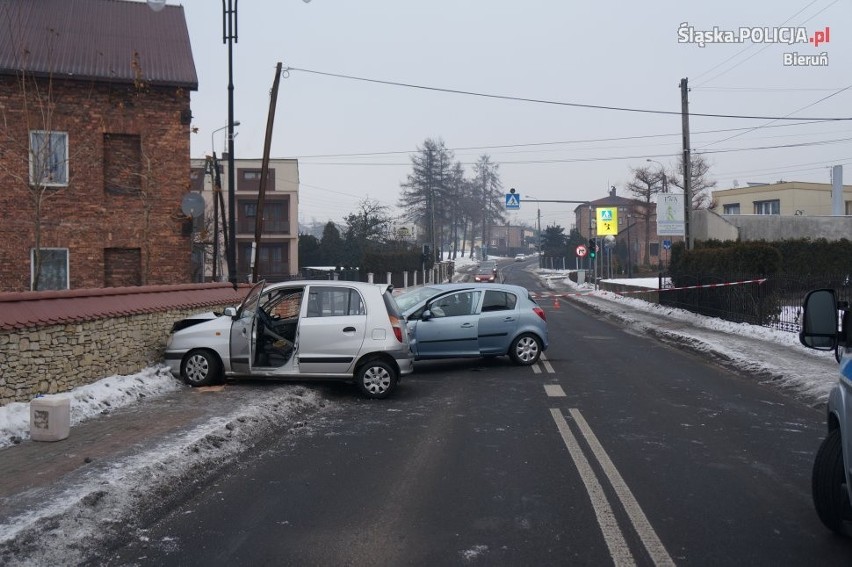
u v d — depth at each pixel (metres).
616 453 7.86
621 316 28.02
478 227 121.69
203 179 50.56
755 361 14.63
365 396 11.33
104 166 20.55
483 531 5.54
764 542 5.30
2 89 19.30
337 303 11.40
